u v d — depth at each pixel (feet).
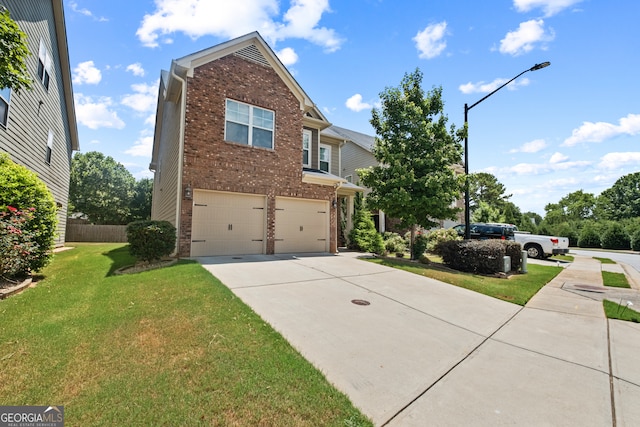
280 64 36.37
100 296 16.74
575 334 15.29
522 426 8.08
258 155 34.40
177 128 33.24
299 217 38.32
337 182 41.19
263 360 10.39
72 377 9.01
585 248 96.73
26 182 20.39
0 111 27.04
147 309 14.55
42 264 21.54
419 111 36.40
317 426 7.46
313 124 44.68
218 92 32.04
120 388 8.52
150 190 122.01
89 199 106.83
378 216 63.21
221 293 16.94
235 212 32.99
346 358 11.28
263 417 7.63
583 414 8.71
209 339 11.61
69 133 54.95
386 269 29.12
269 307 15.94
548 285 27.66
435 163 35.91
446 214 36.32
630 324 16.94
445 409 8.69
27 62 32.01
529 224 127.54
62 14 40.57
